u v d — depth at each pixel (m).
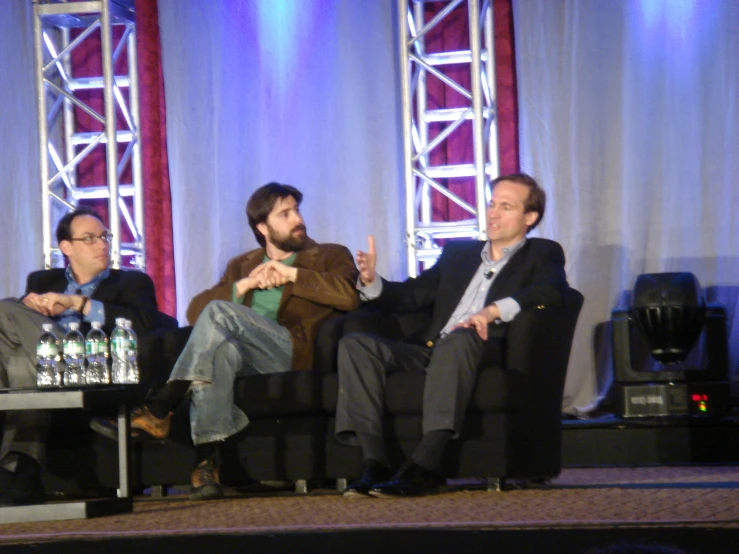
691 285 7.12
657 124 8.19
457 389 5.21
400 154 8.70
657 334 7.14
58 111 9.04
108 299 6.59
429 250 8.29
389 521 4.20
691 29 8.16
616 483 5.66
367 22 8.77
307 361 6.00
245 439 5.73
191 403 5.59
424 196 8.53
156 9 9.07
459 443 5.40
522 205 5.97
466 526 3.86
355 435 5.43
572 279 8.28
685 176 8.14
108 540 4.02
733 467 6.70
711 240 8.07
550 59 8.41
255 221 6.50
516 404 5.35
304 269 6.20
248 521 4.43
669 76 8.18
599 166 8.29
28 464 5.27
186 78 9.01
